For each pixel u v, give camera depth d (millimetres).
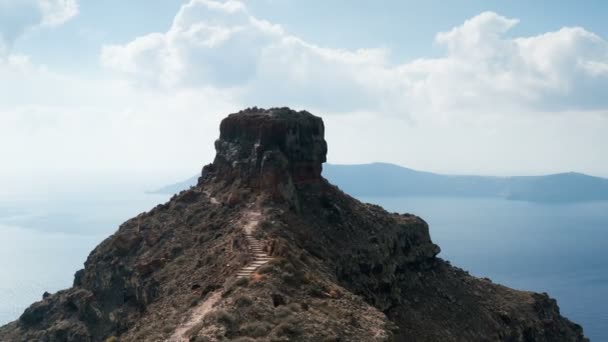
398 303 77625
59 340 76812
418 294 84812
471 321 84062
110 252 81875
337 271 65312
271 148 78750
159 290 59250
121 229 86688
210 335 34406
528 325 91500
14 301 192000
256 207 71188
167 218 82125
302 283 45719
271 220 66062
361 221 83062
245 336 34281
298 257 54219
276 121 80000
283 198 73438
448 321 81625
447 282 94750
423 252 94500
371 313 42219
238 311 37500
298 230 67938
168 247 71688
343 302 43375
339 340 34938
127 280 71938
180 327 40562
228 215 72562
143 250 75875
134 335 45188
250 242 57656
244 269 49344
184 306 46969
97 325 74812
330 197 83562
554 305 108125
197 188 87938
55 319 83188
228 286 44844
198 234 71312
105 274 78500
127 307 68312
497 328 86000
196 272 56906
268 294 41031
